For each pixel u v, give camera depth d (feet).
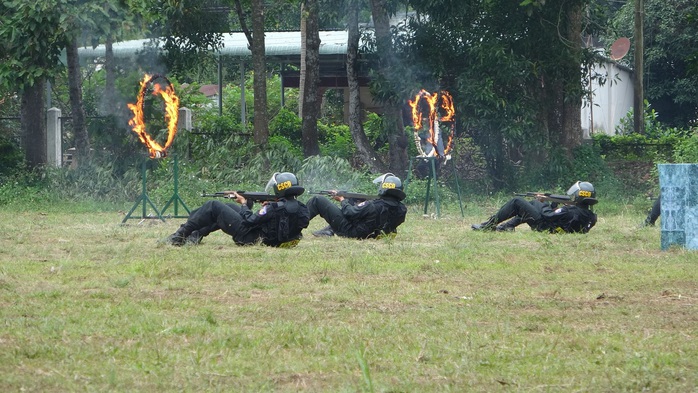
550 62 127.03
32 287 46.24
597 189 127.24
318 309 41.60
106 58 124.57
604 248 67.41
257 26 125.90
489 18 127.54
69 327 36.35
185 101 164.45
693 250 65.57
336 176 116.67
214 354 32.35
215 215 64.85
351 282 49.39
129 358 31.96
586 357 33.27
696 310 42.47
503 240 72.54
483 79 124.16
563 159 127.85
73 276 50.34
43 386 28.22
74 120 121.60
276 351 33.19
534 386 29.43
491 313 41.01
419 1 125.90
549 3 124.77
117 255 59.67
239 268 53.57
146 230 78.59
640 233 79.00
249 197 65.16
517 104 124.88
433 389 28.91
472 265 56.39
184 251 61.36
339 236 71.61
